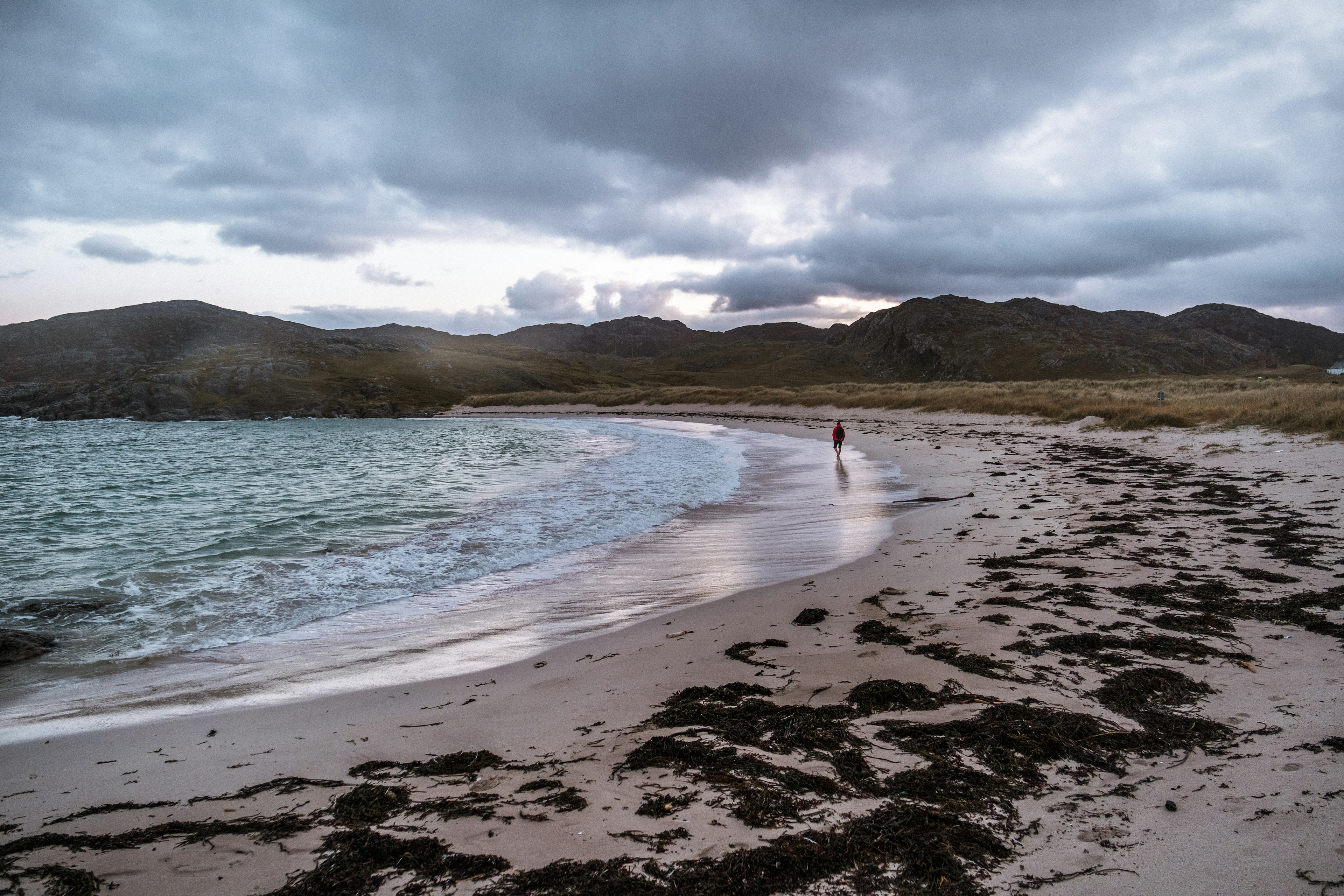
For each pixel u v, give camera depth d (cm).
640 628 741
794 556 1060
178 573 1091
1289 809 319
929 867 297
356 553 1201
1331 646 524
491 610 868
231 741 504
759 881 294
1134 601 668
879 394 5825
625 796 371
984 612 667
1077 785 357
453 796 383
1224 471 1544
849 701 477
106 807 403
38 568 1138
